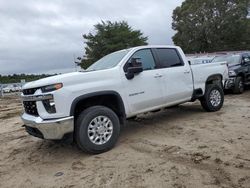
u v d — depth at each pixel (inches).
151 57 259.8
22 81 1076.5
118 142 234.4
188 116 309.3
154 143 223.1
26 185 171.3
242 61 496.7
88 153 209.6
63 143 247.1
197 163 175.2
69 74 209.3
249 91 510.9
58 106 193.8
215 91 319.9
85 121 201.9
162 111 349.1
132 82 235.5
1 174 192.4
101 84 214.7
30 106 210.7
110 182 160.9
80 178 170.7
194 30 1854.1
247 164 168.1
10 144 265.1
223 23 1808.6
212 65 320.2
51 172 185.9
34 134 211.2
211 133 236.4
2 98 885.8
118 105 227.3
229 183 147.0
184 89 279.6
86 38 1644.9
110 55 265.7
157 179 158.4
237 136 222.5
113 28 1615.4
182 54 288.4
